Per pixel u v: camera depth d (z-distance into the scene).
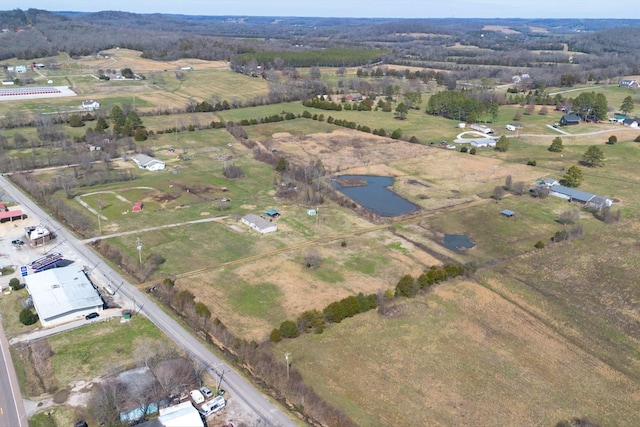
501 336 70.88
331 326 72.06
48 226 102.50
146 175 135.50
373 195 125.62
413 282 79.81
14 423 53.22
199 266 88.19
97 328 70.00
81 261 88.38
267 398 57.81
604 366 65.56
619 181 137.12
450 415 56.53
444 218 111.75
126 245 94.81
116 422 53.72
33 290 75.56
